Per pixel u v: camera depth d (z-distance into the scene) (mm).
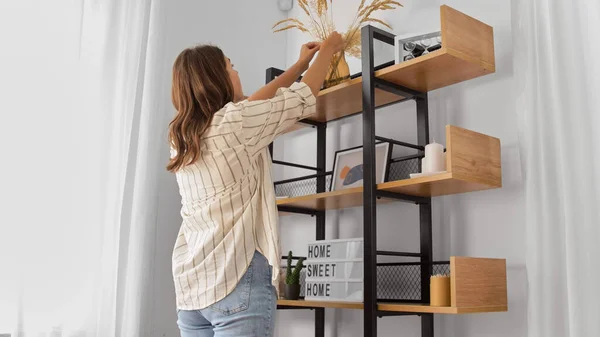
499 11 2154
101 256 2355
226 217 1403
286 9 3264
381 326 2404
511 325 1962
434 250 2230
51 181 2293
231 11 3084
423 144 2246
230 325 1352
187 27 2912
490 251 2059
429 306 1821
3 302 2152
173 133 1450
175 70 1511
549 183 1728
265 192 1473
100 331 2314
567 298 1656
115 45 2508
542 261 1717
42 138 2301
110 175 2426
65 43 2400
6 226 2182
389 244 2424
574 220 1613
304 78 1605
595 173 1605
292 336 2855
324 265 2342
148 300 2488
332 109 2531
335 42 1703
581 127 1644
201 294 1381
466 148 1877
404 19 2506
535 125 1795
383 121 2543
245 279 1373
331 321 2625
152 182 2553
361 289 2166
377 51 2551
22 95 2285
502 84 2111
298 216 2934
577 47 1683
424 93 2271
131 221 2479
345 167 2504
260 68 3146
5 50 2281
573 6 1709
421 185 1957
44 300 2221
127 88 2514
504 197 2045
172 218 2729
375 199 2018
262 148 1461
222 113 1420
